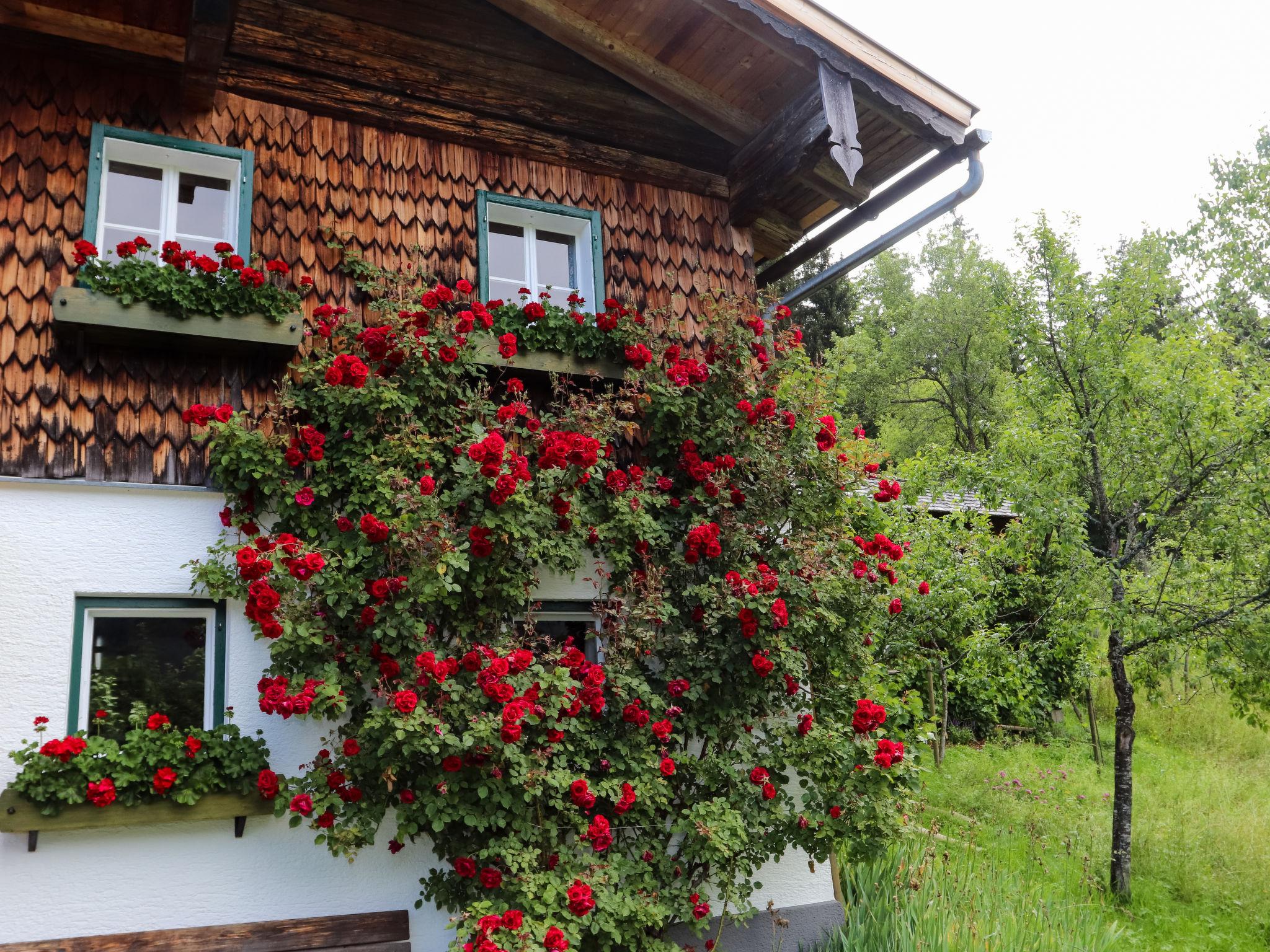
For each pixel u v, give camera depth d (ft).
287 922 14.55
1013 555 30.07
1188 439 27.17
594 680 15.84
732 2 18.33
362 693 15.31
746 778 17.54
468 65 20.11
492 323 17.88
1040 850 27.07
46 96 15.93
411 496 15.12
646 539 17.69
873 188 23.68
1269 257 60.59
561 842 16.19
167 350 15.80
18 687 13.91
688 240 22.13
